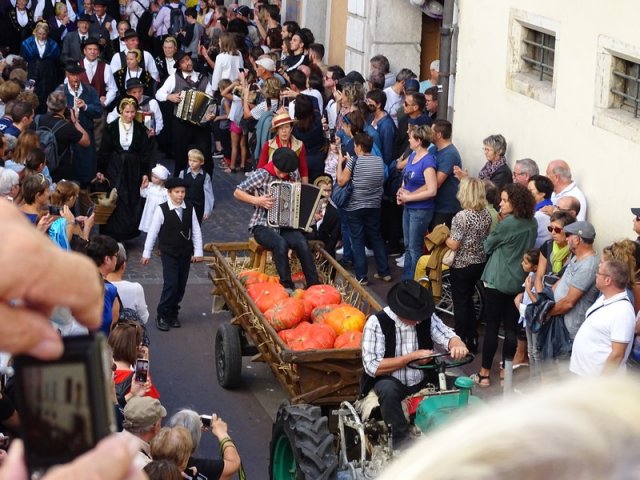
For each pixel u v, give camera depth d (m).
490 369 23.88
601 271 18.84
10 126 28.75
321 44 44.38
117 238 33.12
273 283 23.30
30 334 1.62
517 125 28.33
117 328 17.28
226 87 41.62
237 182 41.00
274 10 48.75
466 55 30.92
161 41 53.22
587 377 1.62
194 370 25.28
